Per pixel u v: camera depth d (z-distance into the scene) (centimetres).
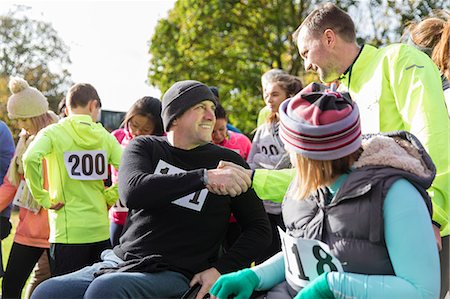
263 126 474
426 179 187
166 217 279
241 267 279
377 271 186
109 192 404
